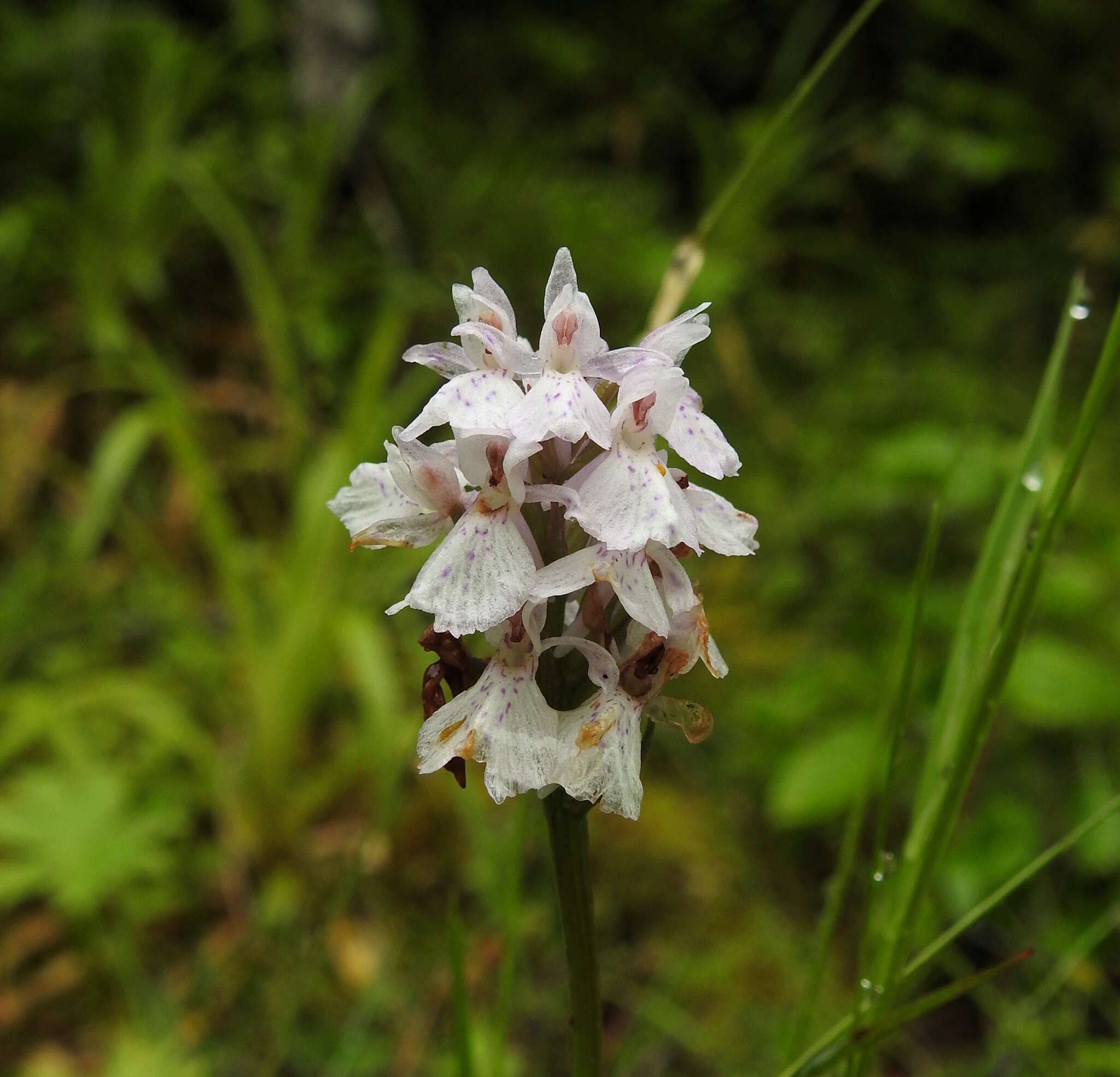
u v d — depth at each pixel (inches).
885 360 18.5
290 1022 7.9
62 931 10.2
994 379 18.2
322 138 16.6
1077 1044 8.2
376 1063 8.9
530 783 4.0
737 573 14.6
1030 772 10.9
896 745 4.6
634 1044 8.3
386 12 18.9
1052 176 24.4
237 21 21.1
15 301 18.4
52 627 13.5
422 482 4.2
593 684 4.3
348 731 12.5
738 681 12.8
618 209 20.4
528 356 4.1
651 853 10.9
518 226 18.6
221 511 11.3
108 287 17.1
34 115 21.2
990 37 24.1
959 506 12.5
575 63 26.3
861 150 24.5
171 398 11.9
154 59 19.4
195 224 18.8
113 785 9.6
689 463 4.2
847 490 14.2
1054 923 9.4
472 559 4.0
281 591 11.3
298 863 10.8
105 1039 9.3
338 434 12.1
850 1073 4.8
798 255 23.5
